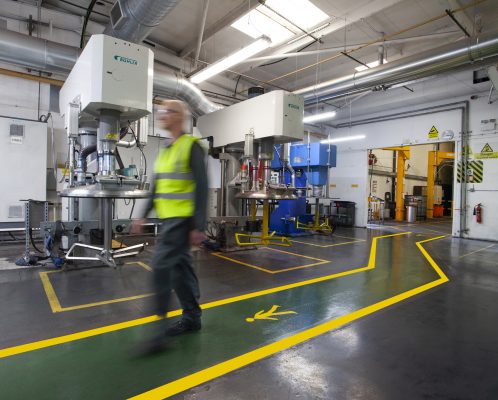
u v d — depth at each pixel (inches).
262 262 200.7
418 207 630.5
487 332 103.0
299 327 104.0
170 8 176.1
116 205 306.5
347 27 288.8
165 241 84.9
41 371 75.7
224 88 400.2
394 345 93.0
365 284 156.6
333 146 338.6
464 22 265.3
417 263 210.1
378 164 635.5
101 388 69.4
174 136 91.9
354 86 302.4
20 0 256.7
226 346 89.7
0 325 100.9
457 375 78.1
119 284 145.2
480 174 348.5
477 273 184.5
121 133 197.9
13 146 248.2
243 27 288.5
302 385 72.3
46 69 229.9
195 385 71.4
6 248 223.0
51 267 170.7
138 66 155.6
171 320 106.0
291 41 302.2
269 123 201.0
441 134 380.5
